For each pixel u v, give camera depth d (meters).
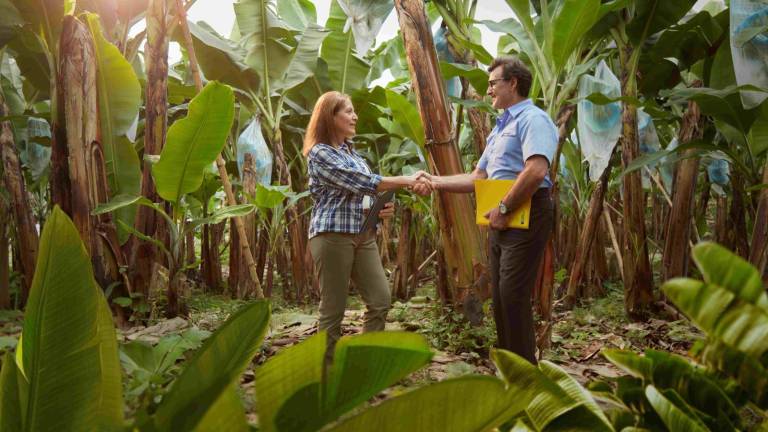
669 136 7.64
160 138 4.59
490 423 0.81
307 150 3.26
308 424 0.81
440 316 4.36
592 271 6.79
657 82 5.70
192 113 3.70
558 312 5.84
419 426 0.80
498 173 3.10
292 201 6.07
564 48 4.11
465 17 4.98
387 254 9.05
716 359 0.97
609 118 4.73
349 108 3.25
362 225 3.16
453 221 4.01
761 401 0.96
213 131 3.82
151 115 4.55
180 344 2.27
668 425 0.95
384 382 0.80
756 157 4.76
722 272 0.74
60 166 4.18
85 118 4.16
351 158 3.29
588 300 6.26
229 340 0.89
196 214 7.53
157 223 4.66
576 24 3.95
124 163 4.67
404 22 4.06
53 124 4.20
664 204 7.77
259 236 7.33
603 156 4.74
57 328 0.96
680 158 5.18
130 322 4.38
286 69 6.61
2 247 5.18
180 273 4.91
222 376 0.81
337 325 3.21
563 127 4.31
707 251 0.75
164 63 4.56
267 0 6.58
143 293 4.50
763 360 0.95
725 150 4.82
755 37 4.19
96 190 4.23
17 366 0.96
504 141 3.06
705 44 5.21
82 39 4.08
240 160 6.40
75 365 0.95
